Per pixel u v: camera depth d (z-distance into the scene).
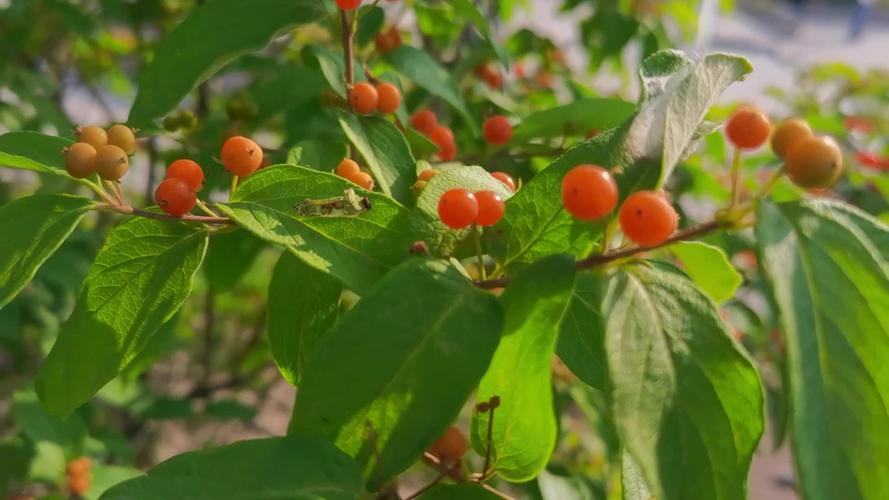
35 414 0.35
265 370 0.61
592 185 0.15
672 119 0.16
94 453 0.39
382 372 0.16
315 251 0.17
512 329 0.16
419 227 0.18
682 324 0.16
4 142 0.20
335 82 0.24
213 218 0.19
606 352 0.15
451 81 0.28
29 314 0.43
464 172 0.18
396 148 0.22
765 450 0.67
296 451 0.16
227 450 0.16
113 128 0.20
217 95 0.46
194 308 0.59
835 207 0.15
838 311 0.15
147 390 0.46
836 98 0.60
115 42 0.55
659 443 0.15
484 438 0.18
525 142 0.30
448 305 0.16
